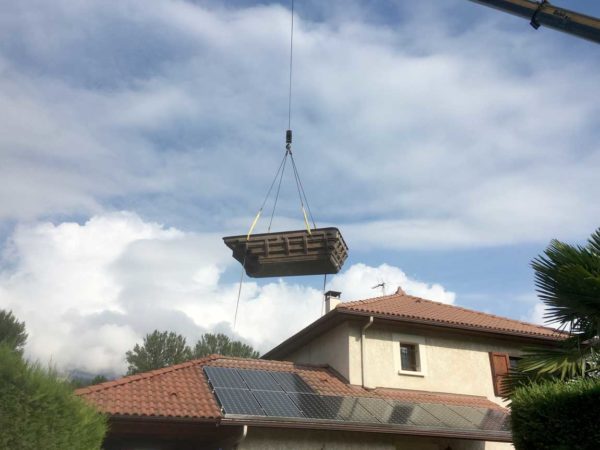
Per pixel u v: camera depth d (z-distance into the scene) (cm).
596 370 973
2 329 3812
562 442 824
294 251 1331
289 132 1590
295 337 2003
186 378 1508
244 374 1605
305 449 1369
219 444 1388
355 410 1465
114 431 1248
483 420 1565
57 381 696
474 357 1886
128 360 5203
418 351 1823
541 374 1031
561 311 990
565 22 960
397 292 2216
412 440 1543
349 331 1759
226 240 1373
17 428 618
